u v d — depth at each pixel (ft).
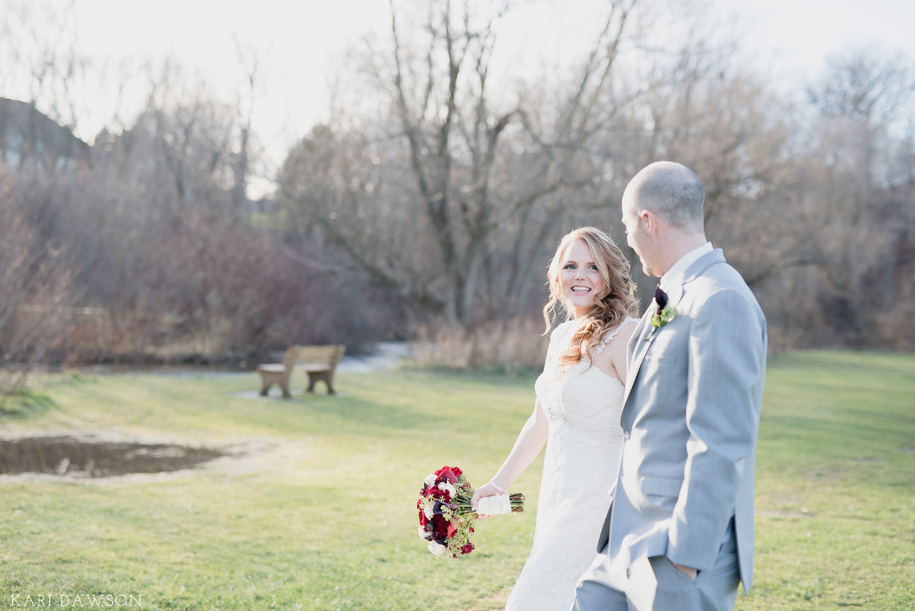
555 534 8.82
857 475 26.11
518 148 74.33
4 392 35.58
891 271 139.54
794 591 13.56
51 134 99.09
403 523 18.29
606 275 9.29
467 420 38.32
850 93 150.20
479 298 80.74
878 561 15.39
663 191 7.12
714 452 6.11
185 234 72.13
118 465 25.04
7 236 40.81
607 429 8.90
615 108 72.08
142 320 65.87
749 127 83.76
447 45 69.77
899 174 141.59
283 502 20.26
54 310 42.75
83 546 14.89
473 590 13.58
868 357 111.96
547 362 9.76
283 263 79.51
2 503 18.16
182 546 15.51
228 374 60.08
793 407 46.78
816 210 109.29
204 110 91.09
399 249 82.48
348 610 12.34
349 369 68.64
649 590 6.52
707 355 6.35
